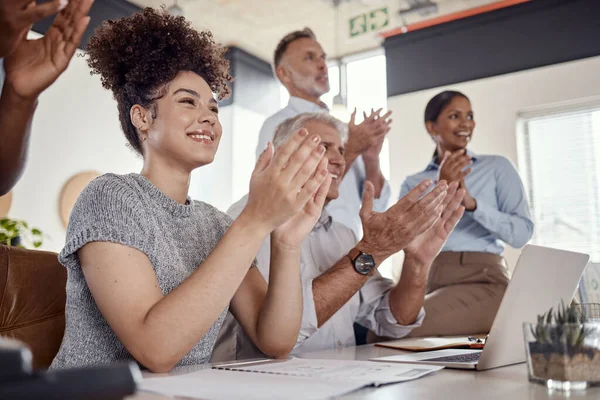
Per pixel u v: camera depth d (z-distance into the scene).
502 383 0.73
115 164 4.68
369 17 4.92
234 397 0.61
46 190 4.20
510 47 4.41
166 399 0.61
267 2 4.74
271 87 5.91
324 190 1.16
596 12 4.15
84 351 0.95
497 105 4.41
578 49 4.20
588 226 4.17
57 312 1.21
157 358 0.83
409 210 1.47
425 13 4.61
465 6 4.57
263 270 1.79
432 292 2.96
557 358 0.68
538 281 0.90
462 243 3.55
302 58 3.55
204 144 1.09
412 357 1.03
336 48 5.41
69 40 0.86
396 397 0.63
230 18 5.04
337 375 0.77
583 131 4.20
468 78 4.54
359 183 3.33
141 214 0.97
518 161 4.32
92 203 0.94
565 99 4.21
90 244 0.89
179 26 1.18
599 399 0.61
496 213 3.56
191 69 1.14
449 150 4.27
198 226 1.13
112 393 0.36
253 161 5.64
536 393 0.66
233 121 5.50
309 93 3.56
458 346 1.25
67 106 4.38
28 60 0.86
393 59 4.89
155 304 0.86
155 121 1.08
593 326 0.69
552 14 4.29
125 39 1.13
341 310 1.80
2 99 0.87
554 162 4.30
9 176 0.92
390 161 4.72
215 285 0.85
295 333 1.17
